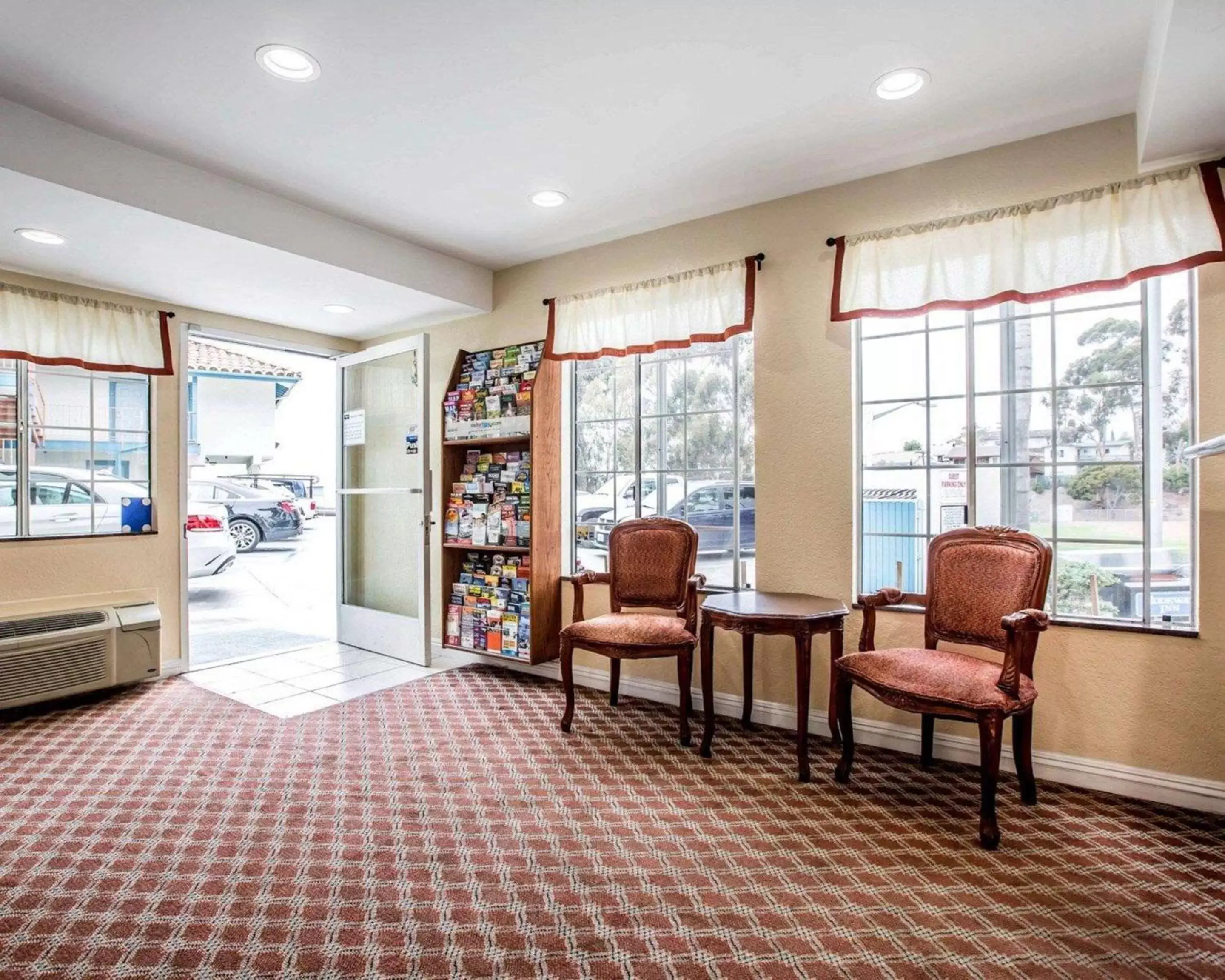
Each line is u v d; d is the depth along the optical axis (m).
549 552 3.79
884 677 2.26
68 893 1.79
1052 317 2.67
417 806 2.31
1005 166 2.60
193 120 2.40
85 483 3.63
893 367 2.95
